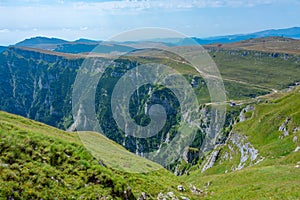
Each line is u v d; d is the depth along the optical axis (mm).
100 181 21422
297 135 86812
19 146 21000
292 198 25703
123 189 22047
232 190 33312
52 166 21109
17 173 18812
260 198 27938
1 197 16844
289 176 35188
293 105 119312
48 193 18797
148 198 23750
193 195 29844
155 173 29469
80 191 20141
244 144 118562
